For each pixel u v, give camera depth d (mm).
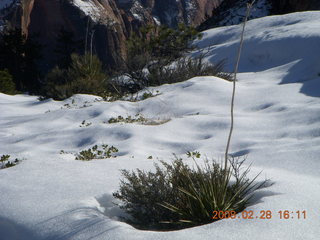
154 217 3836
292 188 3914
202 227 3189
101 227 3330
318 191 3875
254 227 3105
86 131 8430
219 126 7891
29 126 9930
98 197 4180
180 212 3650
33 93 22031
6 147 8047
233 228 3113
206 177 3992
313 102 8562
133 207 3967
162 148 7223
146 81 14422
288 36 14664
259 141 6758
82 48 41688
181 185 3939
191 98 10398
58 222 3555
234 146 6730
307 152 5664
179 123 8305
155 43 16844
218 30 21141
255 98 9758
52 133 8711
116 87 14523
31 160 5883
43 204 4000
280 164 5457
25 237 3482
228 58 15938
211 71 13711
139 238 3064
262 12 27719
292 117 7660
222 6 32719
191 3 114125
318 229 3100
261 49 15016
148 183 4129
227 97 10148
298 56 13641
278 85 10656
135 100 11516
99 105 10883
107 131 8203
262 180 4438
